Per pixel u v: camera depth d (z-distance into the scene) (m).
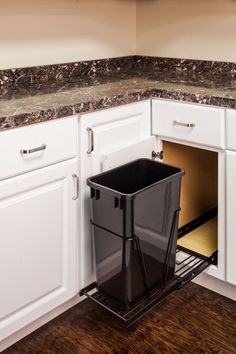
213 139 1.83
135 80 2.26
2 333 1.60
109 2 2.40
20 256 1.59
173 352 1.70
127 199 1.61
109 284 1.82
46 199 1.64
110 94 1.84
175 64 2.45
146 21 2.52
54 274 1.75
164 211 1.81
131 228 1.67
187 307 1.96
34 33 2.09
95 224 1.78
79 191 1.77
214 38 2.26
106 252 1.78
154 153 2.07
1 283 1.55
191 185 2.32
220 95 1.78
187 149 2.24
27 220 1.59
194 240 2.22
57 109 1.59
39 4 2.08
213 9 2.22
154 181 1.95
